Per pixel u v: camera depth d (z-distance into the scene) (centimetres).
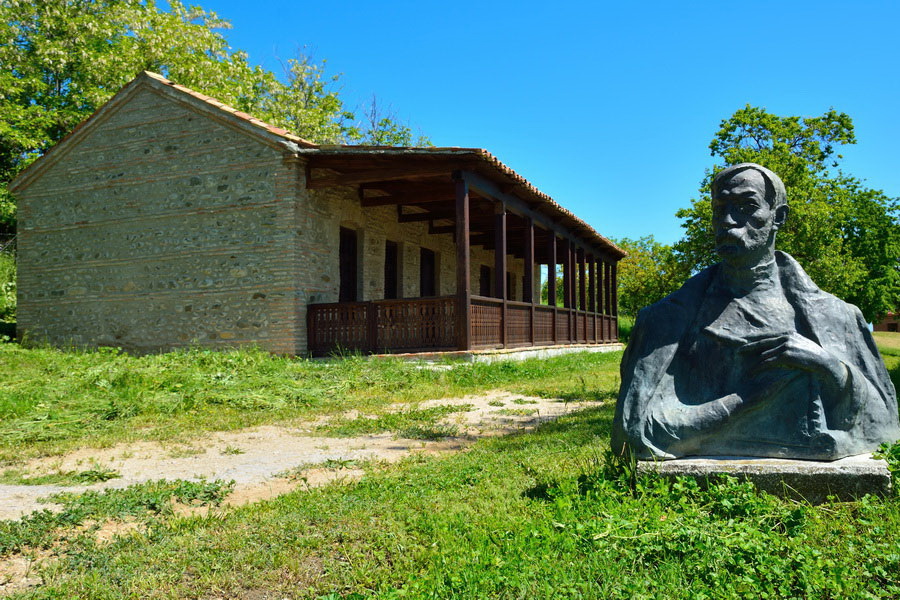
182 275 1459
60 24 2483
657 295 3428
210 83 2703
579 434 657
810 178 2541
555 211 1792
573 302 2102
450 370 1199
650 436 406
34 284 1605
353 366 1191
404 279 1800
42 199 1616
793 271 418
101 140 1562
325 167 1391
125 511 449
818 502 377
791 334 400
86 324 1548
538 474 502
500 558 326
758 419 400
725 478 384
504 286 1491
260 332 1373
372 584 326
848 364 391
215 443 700
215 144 1443
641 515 358
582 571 308
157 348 1473
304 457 625
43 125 2364
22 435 721
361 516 419
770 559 303
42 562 364
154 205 1498
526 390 1088
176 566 354
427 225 1930
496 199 1476
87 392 957
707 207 2689
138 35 2606
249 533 399
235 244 1409
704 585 291
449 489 478
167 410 866
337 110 3638
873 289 3119
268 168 1390
